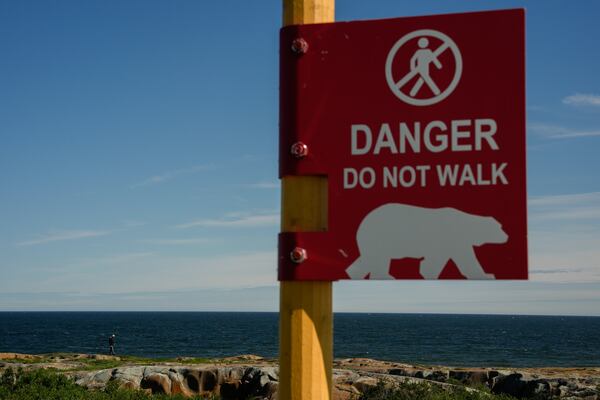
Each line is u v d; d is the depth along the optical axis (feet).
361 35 12.72
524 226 11.91
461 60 12.34
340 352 265.75
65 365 116.37
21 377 52.03
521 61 12.12
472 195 12.13
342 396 65.57
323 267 12.39
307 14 13.00
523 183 11.98
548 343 345.31
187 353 257.75
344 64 12.73
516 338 401.49
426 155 12.34
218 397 75.77
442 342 347.36
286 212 12.76
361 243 12.35
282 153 12.80
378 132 12.51
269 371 80.79
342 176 12.55
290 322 12.39
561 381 81.61
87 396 51.08
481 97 12.21
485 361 224.53
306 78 12.81
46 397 48.55
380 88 12.58
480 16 12.32
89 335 419.13
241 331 484.33
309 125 12.72
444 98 12.35
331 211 12.50
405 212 12.31
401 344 326.65
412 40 12.55
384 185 12.41
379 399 60.34
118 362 130.72
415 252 12.21
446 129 12.30
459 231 12.12
